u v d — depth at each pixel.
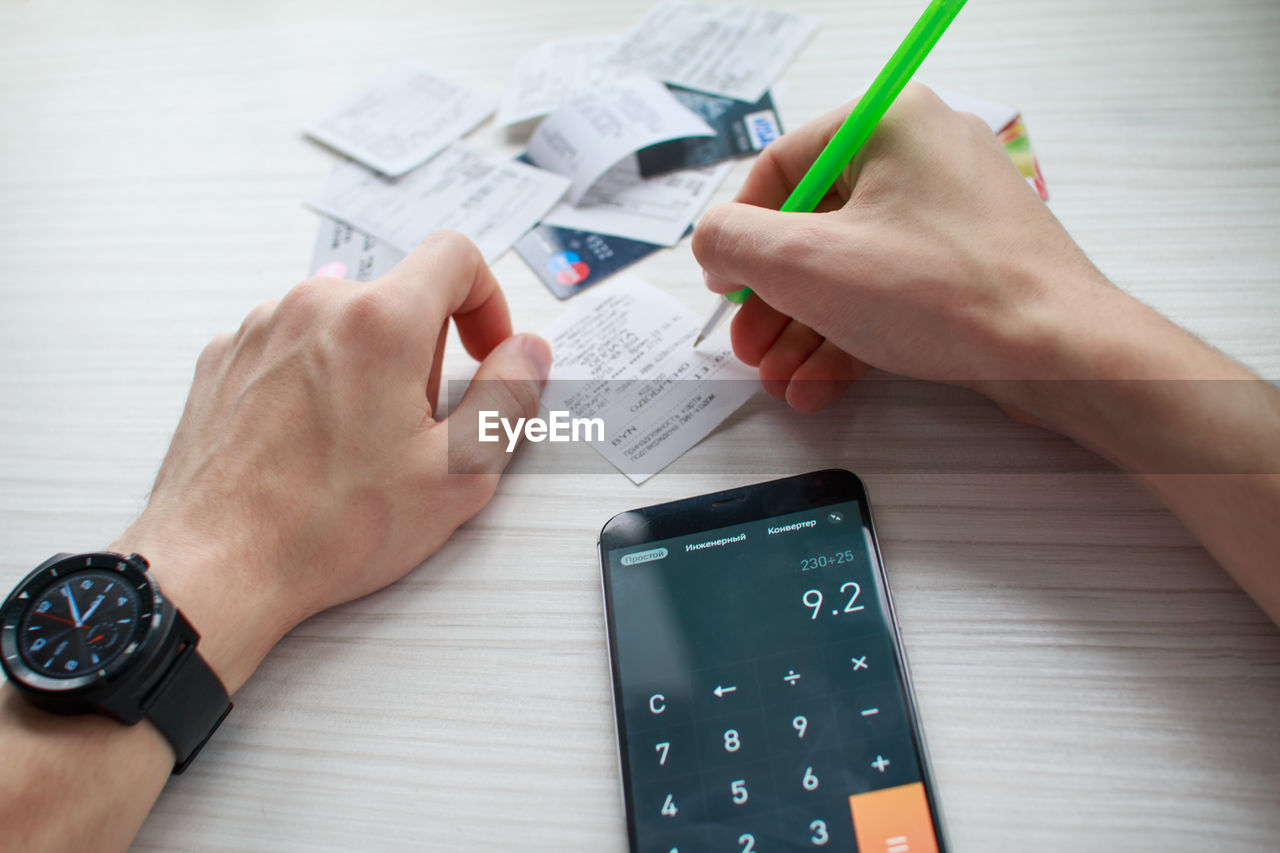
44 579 0.42
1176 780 0.40
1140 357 0.42
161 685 0.41
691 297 0.61
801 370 0.52
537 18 0.80
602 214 0.66
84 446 0.58
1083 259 0.47
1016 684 0.43
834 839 0.39
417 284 0.51
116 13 0.88
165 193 0.72
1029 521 0.48
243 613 0.45
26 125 0.79
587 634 0.47
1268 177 0.60
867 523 0.47
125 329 0.64
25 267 0.69
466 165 0.70
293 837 0.43
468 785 0.43
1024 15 0.72
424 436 0.50
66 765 0.40
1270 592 0.41
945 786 0.41
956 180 0.48
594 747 0.44
